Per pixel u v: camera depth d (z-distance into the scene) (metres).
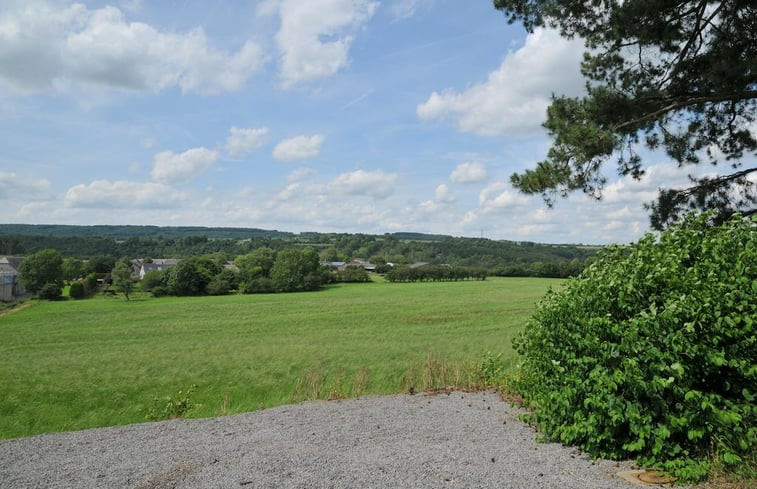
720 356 5.03
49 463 7.11
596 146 10.91
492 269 126.50
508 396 10.50
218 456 6.79
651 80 12.09
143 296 91.69
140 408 19.64
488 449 6.57
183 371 27.30
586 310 6.56
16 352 37.41
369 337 40.03
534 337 7.56
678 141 12.12
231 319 57.16
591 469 5.58
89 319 59.12
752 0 10.07
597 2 11.88
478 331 41.34
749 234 5.75
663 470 5.30
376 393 12.52
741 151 12.54
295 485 5.38
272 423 9.03
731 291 5.22
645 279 5.97
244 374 25.73
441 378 12.81
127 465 6.67
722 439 5.10
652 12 10.61
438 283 109.06
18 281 101.56
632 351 5.48
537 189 11.88
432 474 5.55
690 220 6.75
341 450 6.82
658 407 5.46
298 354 31.97
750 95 10.20
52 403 20.62
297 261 99.94
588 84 12.17
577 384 6.22
